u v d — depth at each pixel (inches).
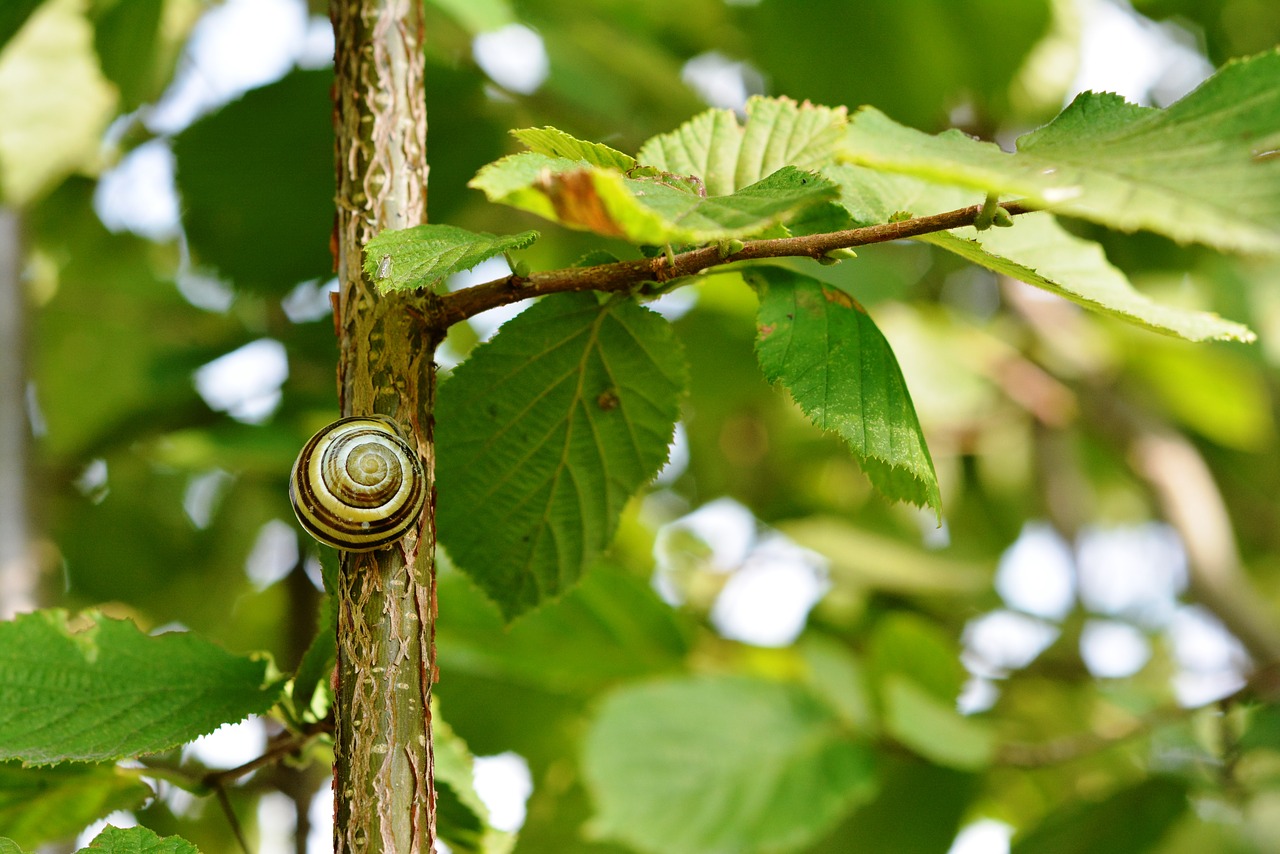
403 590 26.7
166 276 56.1
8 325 44.4
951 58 48.7
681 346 28.1
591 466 28.4
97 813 28.3
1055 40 50.9
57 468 47.2
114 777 28.2
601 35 47.7
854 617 55.6
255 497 56.0
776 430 62.7
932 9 46.8
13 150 43.1
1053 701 52.8
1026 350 57.6
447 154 39.1
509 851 28.9
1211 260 48.5
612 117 46.6
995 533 65.2
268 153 39.0
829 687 43.5
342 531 26.5
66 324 56.8
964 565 56.3
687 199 25.7
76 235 52.4
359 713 26.5
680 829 39.6
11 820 28.0
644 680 45.0
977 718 45.5
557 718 46.9
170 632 27.9
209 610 56.3
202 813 38.6
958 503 64.4
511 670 43.8
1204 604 51.0
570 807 46.5
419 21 27.9
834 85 49.1
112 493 54.9
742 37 54.1
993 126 51.8
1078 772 48.6
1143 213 24.5
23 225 46.6
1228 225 24.3
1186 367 56.3
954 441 60.4
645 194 25.6
